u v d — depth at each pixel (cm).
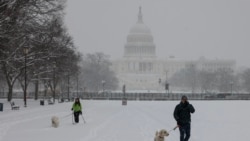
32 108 9650
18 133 4662
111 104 12950
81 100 17212
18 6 7862
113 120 6562
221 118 6956
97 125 5672
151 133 4706
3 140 4084
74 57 14212
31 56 10500
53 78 13250
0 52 8756
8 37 7938
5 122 5950
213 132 4825
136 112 8706
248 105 11694
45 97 15812
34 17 8700
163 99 18688
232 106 11169
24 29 8862
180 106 3694
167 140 4062
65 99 16725
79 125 5666
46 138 4247
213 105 11850
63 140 4094
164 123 6044
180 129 3681
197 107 10700
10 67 10612
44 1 8625
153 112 8744
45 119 6494
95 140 4091
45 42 10631
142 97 19550
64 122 6134
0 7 7550
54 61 12094
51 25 10562
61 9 9094
